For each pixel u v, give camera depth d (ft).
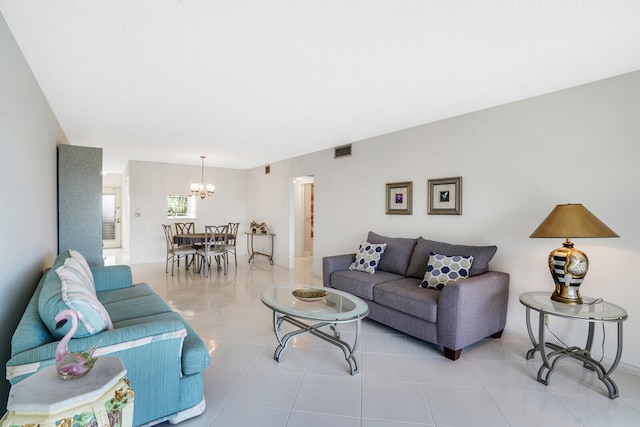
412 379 7.55
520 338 9.86
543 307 7.43
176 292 14.88
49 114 10.21
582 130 8.61
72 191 12.12
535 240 9.53
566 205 7.77
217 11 5.46
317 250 18.08
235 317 11.57
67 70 7.77
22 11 5.41
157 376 5.48
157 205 22.97
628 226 7.89
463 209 11.28
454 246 10.73
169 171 23.43
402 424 5.98
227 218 26.17
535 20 5.74
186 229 23.40
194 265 20.88
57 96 9.53
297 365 8.16
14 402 3.29
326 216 17.43
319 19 5.70
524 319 9.80
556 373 7.88
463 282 8.66
